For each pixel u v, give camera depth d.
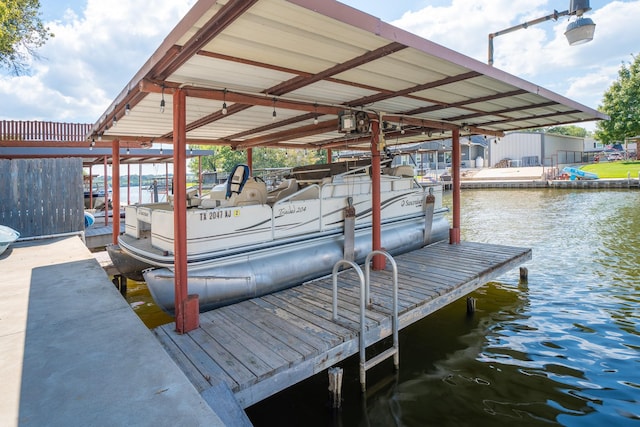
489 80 3.79
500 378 3.79
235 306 4.09
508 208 17.88
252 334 3.34
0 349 2.58
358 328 3.42
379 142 5.23
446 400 3.41
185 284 3.45
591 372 3.89
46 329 2.93
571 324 5.10
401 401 3.40
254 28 2.40
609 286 6.64
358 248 5.85
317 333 3.34
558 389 3.59
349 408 3.30
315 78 3.49
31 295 3.76
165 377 2.22
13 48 11.68
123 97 3.75
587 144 53.91
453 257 6.14
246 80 3.53
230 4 2.01
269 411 3.31
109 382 2.16
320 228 5.39
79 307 3.42
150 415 1.84
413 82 3.87
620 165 30.92
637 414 3.20
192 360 2.89
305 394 3.55
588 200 19.23
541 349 4.41
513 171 31.70
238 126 6.05
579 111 5.48
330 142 9.24
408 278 4.96
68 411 1.87
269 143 7.67
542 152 35.88
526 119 6.18
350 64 3.15
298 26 2.39
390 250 6.39
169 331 3.44
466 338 4.72
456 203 7.25
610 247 9.57
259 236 4.68
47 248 6.17
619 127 31.56
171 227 4.14
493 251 6.56
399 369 3.95
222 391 2.46
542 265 8.16
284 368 2.82
